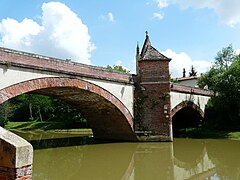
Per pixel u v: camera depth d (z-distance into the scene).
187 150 22.30
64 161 18.22
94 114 27.89
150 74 26.69
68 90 21.58
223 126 35.56
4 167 4.23
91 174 14.48
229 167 15.88
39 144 26.91
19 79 17.19
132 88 26.36
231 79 32.78
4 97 16.28
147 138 26.09
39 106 62.75
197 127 37.69
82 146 24.92
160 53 27.44
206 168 15.90
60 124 50.12
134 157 19.45
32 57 18.00
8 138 4.32
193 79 63.97
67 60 20.33
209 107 38.09
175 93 31.97
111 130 28.59
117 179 13.39
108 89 23.66
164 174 14.46
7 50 16.62
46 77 18.73
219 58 35.94
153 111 26.36
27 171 4.31
